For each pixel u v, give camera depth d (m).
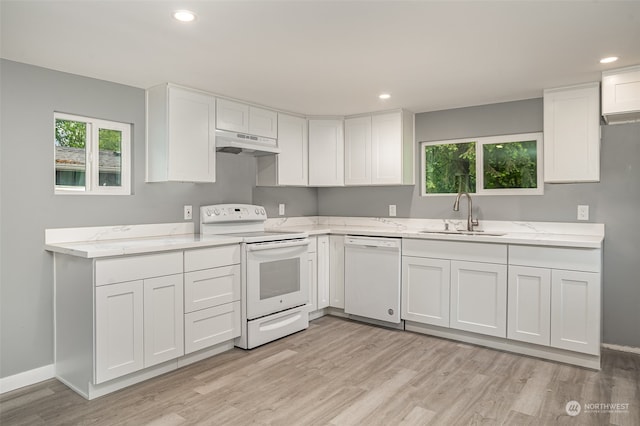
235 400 2.46
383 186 4.58
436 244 3.54
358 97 3.67
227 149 3.75
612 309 3.31
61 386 2.69
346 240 4.09
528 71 2.93
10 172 2.65
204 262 3.04
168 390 2.59
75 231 2.94
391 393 2.54
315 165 4.48
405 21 2.12
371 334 3.69
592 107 3.17
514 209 3.76
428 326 3.67
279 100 3.78
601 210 3.34
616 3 1.93
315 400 2.45
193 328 2.97
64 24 2.14
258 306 3.38
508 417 2.25
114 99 3.16
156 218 3.42
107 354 2.50
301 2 1.92
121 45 2.43
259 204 4.37
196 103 3.38
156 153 3.28
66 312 2.69
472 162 4.09
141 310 2.66
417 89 3.41
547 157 3.34
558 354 3.04
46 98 2.81
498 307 3.23
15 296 2.67
